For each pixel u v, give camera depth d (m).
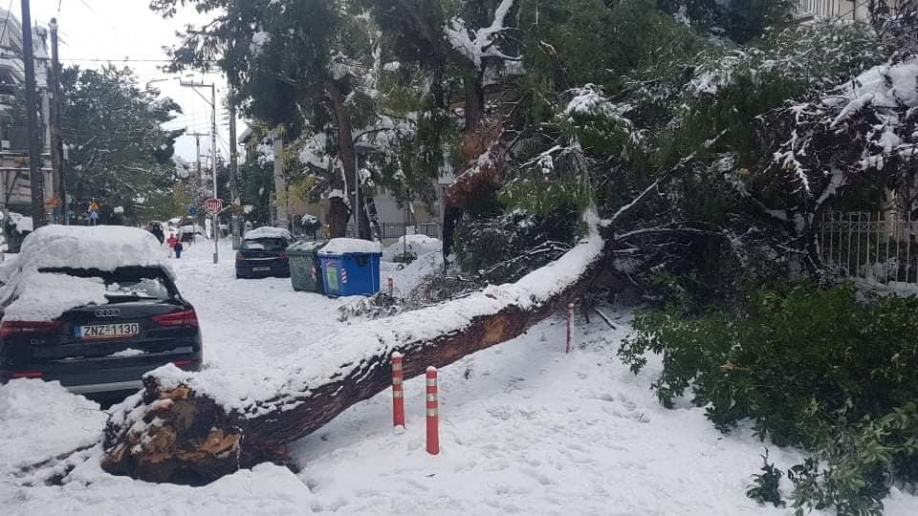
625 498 4.46
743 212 9.30
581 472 4.90
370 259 15.27
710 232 9.21
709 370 6.00
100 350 6.10
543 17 10.26
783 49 8.06
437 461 5.07
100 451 4.89
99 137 35.03
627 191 9.83
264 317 13.32
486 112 13.01
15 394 5.79
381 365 5.74
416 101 13.05
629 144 8.73
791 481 4.65
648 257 10.27
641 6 9.88
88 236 6.79
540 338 9.35
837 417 5.20
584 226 9.51
